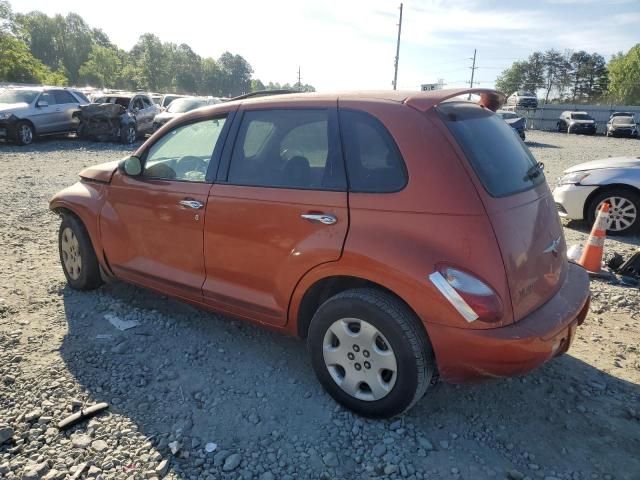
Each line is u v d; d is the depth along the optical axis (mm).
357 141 3047
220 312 3783
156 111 22578
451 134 2859
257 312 3492
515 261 2773
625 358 3924
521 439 2984
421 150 2836
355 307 2939
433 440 2955
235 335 4109
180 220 3771
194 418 3082
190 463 2730
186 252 3811
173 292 3996
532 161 3586
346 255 2918
